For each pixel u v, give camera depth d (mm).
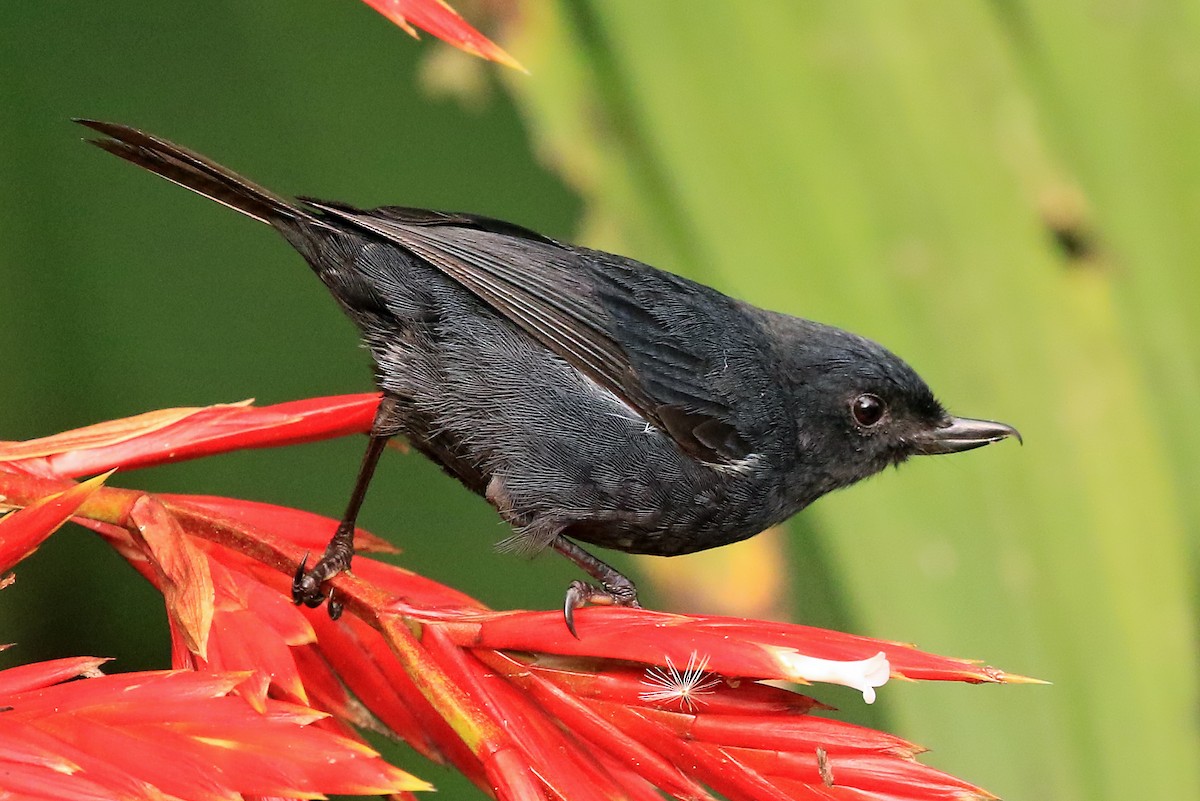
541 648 2188
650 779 2186
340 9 2252
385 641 2193
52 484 2197
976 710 2244
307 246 2248
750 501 2260
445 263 2248
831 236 2262
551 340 2252
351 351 2262
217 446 2207
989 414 2258
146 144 2230
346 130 2252
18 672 2178
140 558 2199
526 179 2256
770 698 2186
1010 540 2252
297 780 2172
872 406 2262
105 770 2170
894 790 2182
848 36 2262
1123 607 2244
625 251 2260
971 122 2262
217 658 2188
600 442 2256
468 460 2258
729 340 2264
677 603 2264
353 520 2248
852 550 2254
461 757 2197
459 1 2254
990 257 2260
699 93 2260
